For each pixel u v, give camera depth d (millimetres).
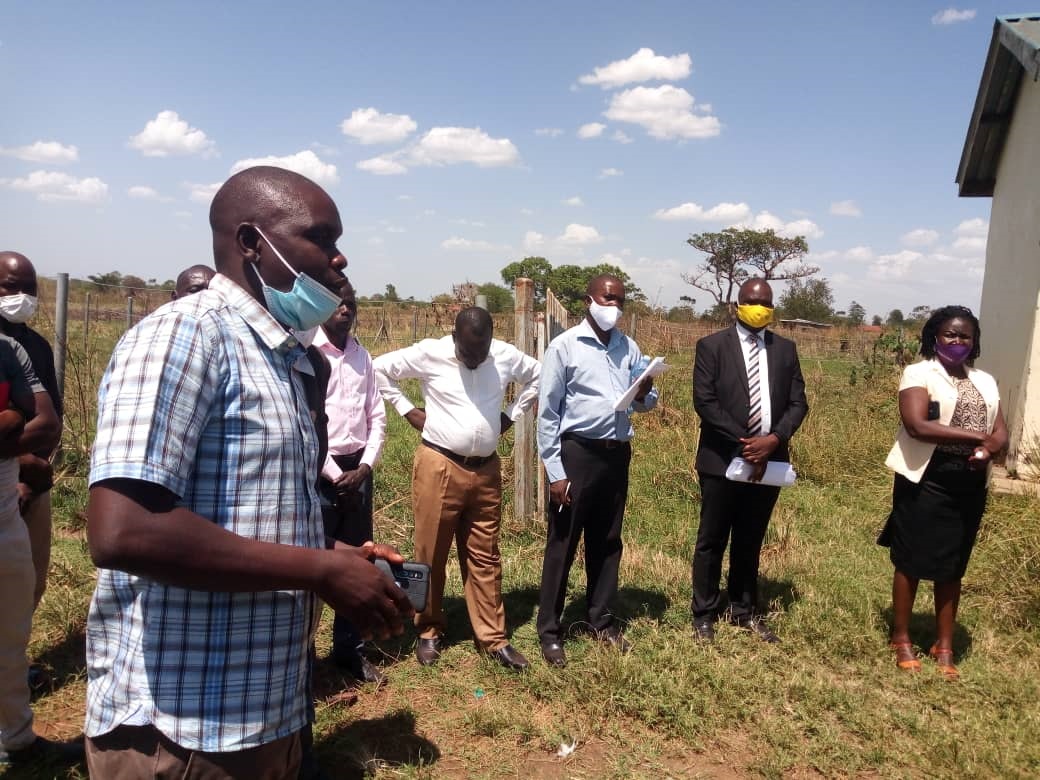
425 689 3824
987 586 5098
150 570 1359
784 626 4539
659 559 5617
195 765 1513
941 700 3773
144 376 1418
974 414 3990
